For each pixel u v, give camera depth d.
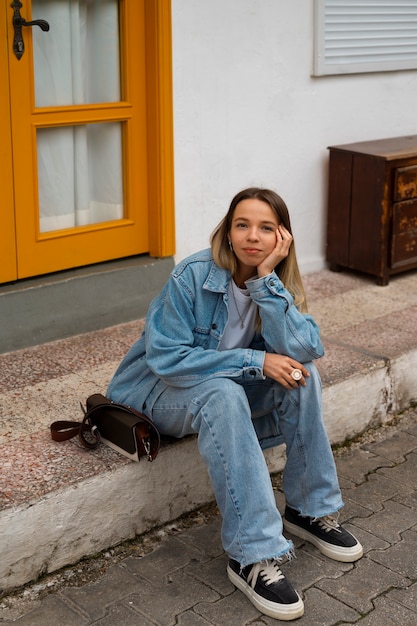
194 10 4.06
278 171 4.73
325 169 4.97
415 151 4.70
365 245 4.82
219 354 2.59
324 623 2.45
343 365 3.63
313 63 4.70
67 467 2.71
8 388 3.37
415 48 5.18
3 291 3.68
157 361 2.63
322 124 4.88
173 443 2.88
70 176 3.96
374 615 2.49
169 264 4.25
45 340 3.84
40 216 3.89
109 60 3.96
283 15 4.48
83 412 3.00
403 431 3.74
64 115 3.78
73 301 3.89
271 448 3.24
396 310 4.40
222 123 4.36
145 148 4.13
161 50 3.95
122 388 2.90
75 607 2.50
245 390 2.77
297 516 2.85
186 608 2.50
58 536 2.61
